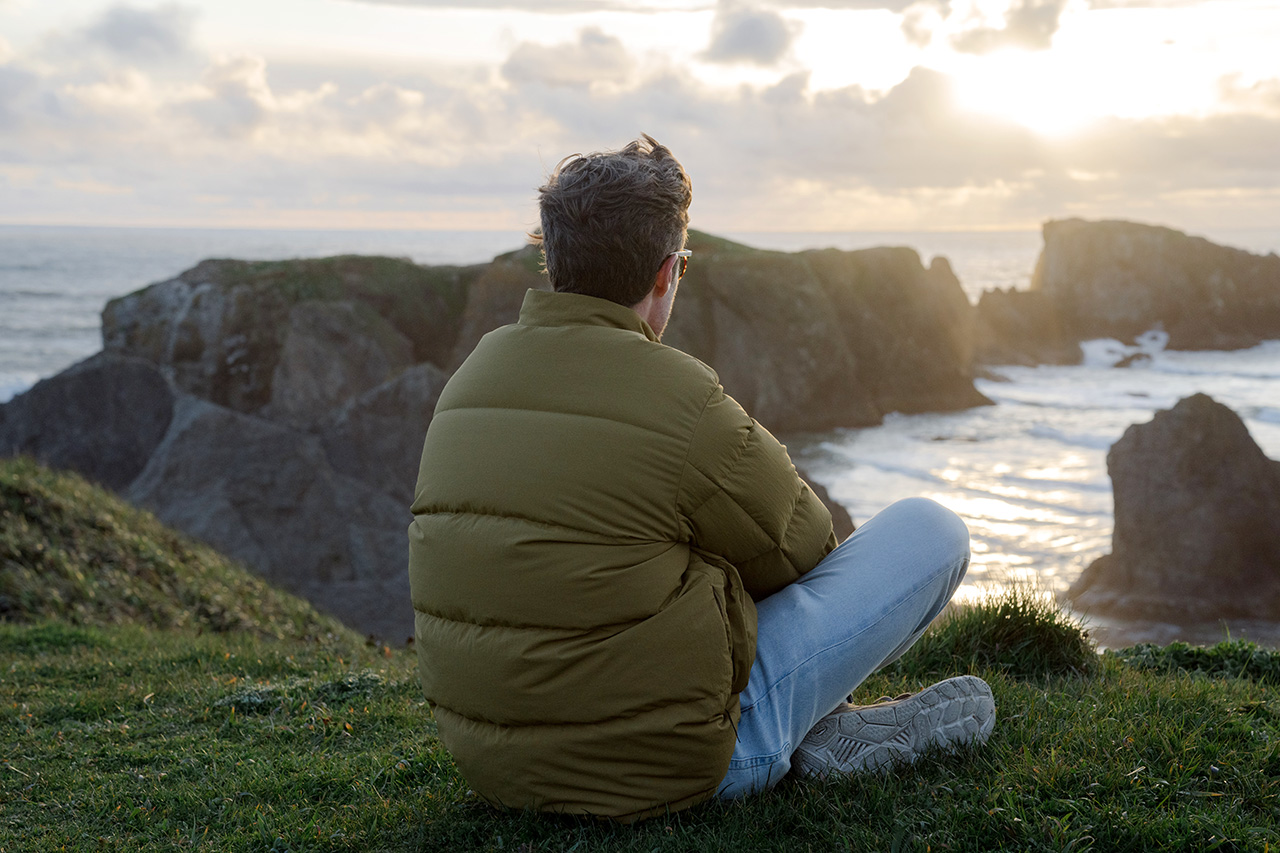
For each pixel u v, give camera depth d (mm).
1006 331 83312
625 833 2037
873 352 59250
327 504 26250
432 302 50094
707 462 1908
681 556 1969
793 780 2330
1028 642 3715
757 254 56656
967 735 2428
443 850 2248
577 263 2029
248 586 10250
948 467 47125
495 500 1915
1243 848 1899
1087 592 27438
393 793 2664
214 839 2494
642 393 1912
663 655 1896
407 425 32281
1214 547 25984
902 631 2248
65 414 32562
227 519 24531
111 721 3777
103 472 32250
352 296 47312
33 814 2785
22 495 9320
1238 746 2449
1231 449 26359
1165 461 26625
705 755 1989
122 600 8422
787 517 2055
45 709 4016
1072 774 2225
